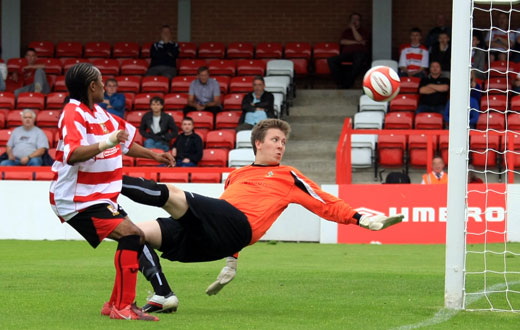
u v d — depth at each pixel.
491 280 17.59
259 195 12.12
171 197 11.39
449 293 13.25
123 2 48.91
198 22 48.50
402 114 36.25
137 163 34.47
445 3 46.62
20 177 33.34
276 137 12.41
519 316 12.51
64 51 47.22
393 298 14.55
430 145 31.19
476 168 34.22
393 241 27.91
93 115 11.55
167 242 11.89
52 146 36.94
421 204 27.86
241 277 17.84
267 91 39.00
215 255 11.93
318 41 47.69
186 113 38.53
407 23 46.78
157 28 48.91
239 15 48.25
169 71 43.09
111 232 11.38
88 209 11.33
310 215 28.61
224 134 35.72
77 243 28.06
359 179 35.25
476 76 38.88
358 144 35.09
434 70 37.19
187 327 10.98
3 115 38.81
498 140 34.12
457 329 11.27
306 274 18.47
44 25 49.22
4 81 42.75
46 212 29.66
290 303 13.88
